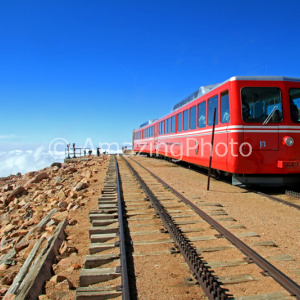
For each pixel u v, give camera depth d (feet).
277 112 29.40
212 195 29.60
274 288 11.71
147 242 17.01
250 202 26.37
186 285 12.25
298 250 15.57
